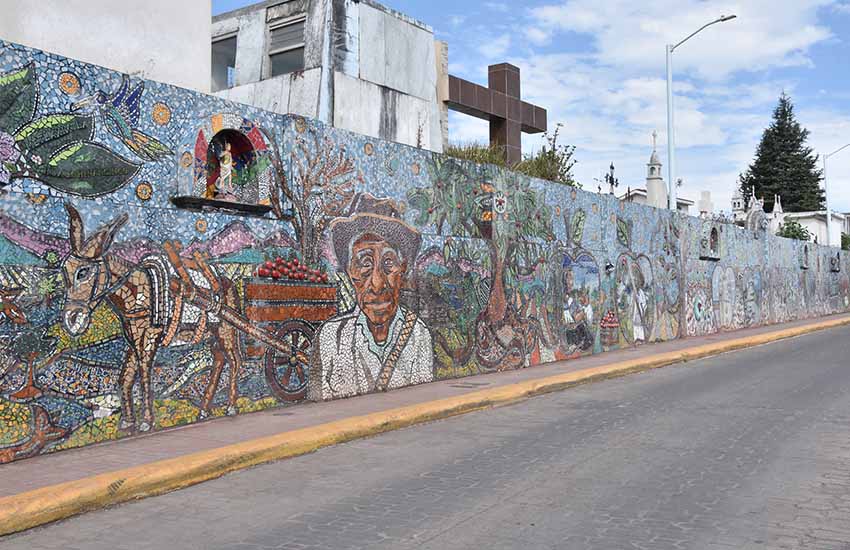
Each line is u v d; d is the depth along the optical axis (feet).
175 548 17.26
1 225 24.14
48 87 25.54
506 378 45.62
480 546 17.04
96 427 26.61
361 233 39.24
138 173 28.37
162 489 22.21
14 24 31.89
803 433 29.35
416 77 59.82
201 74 39.32
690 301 80.28
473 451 27.30
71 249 26.07
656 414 34.40
